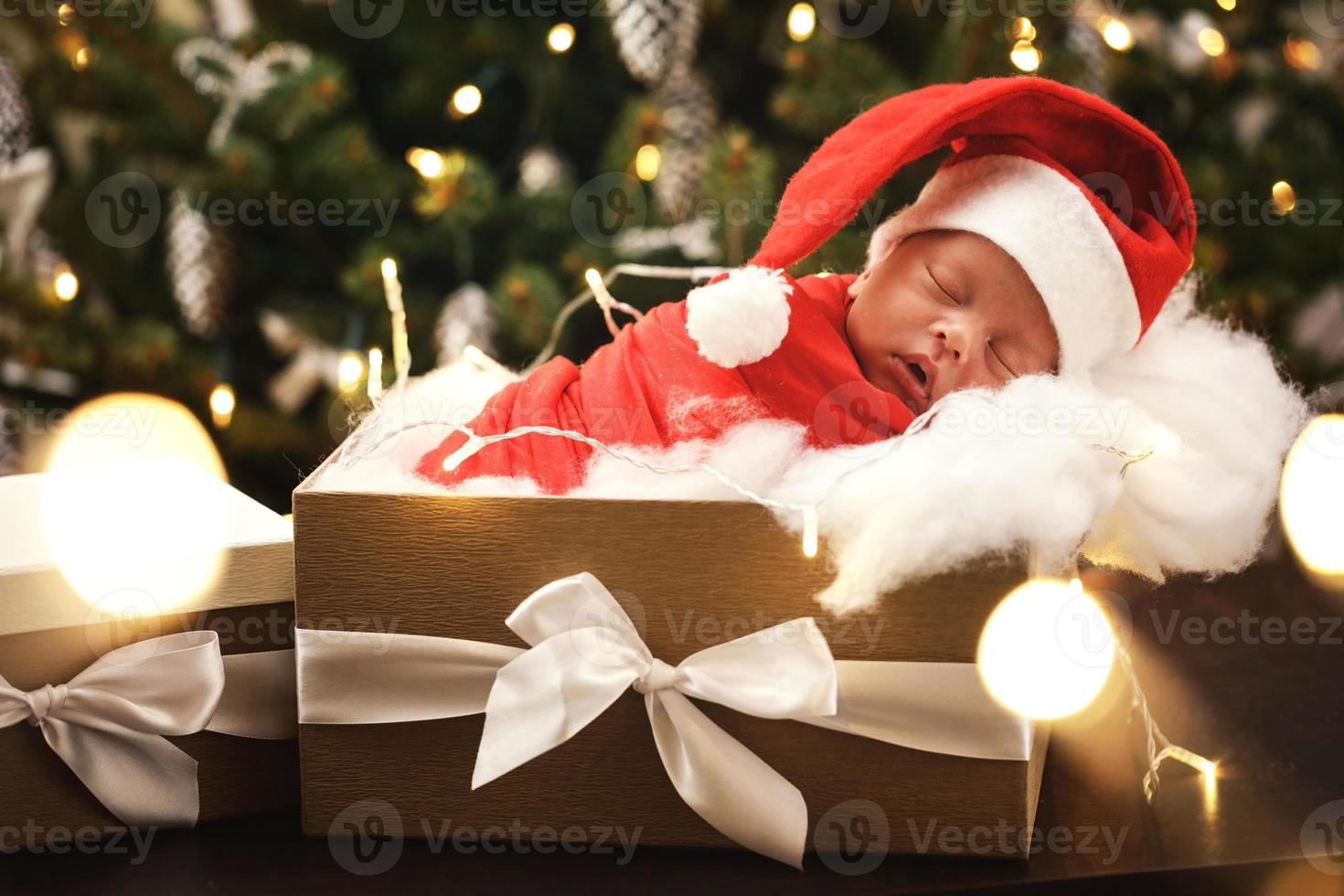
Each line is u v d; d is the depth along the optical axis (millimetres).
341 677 728
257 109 1658
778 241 812
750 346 760
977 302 834
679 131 1695
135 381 1753
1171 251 860
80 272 1878
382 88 1896
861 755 709
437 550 708
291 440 1831
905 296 848
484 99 1874
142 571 718
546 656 706
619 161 1722
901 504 662
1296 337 1762
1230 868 707
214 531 761
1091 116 837
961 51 1549
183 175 1828
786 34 1741
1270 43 1736
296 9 1827
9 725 712
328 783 748
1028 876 699
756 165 1563
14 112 1711
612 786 731
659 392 789
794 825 708
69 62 1672
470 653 717
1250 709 874
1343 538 1067
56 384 1803
